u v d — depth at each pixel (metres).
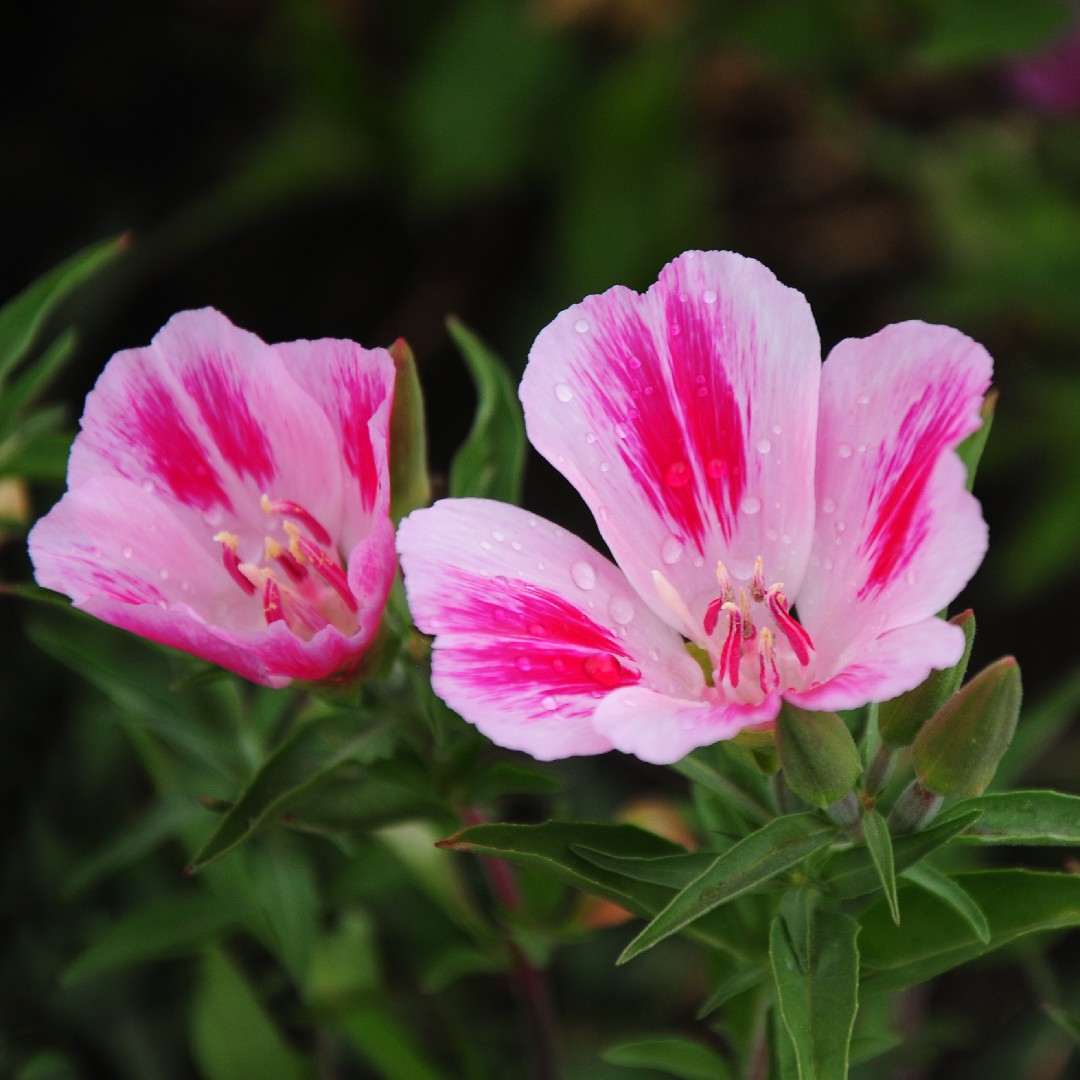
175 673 0.44
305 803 0.40
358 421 0.38
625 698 0.35
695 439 0.37
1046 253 0.60
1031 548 0.62
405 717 0.40
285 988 0.49
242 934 0.49
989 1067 0.50
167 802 0.45
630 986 0.52
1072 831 0.37
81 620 0.44
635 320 0.37
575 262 0.71
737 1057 0.42
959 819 0.37
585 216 0.71
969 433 0.36
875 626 0.36
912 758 0.37
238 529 0.39
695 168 0.71
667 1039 0.42
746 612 0.37
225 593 0.39
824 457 0.37
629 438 0.37
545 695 0.36
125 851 0.44
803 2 0.62
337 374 0.38
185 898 0.47
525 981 0.44
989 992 0.57
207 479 0.39
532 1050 0.45
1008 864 0.53
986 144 0.72
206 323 0.38
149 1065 0.48
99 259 0.42
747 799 0.38
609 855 0.37
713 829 0.40
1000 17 0.57
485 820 0.42
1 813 0.50
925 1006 0.56
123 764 0.49
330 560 0.39
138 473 0.39
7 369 0.42
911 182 0.71
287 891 0.44
